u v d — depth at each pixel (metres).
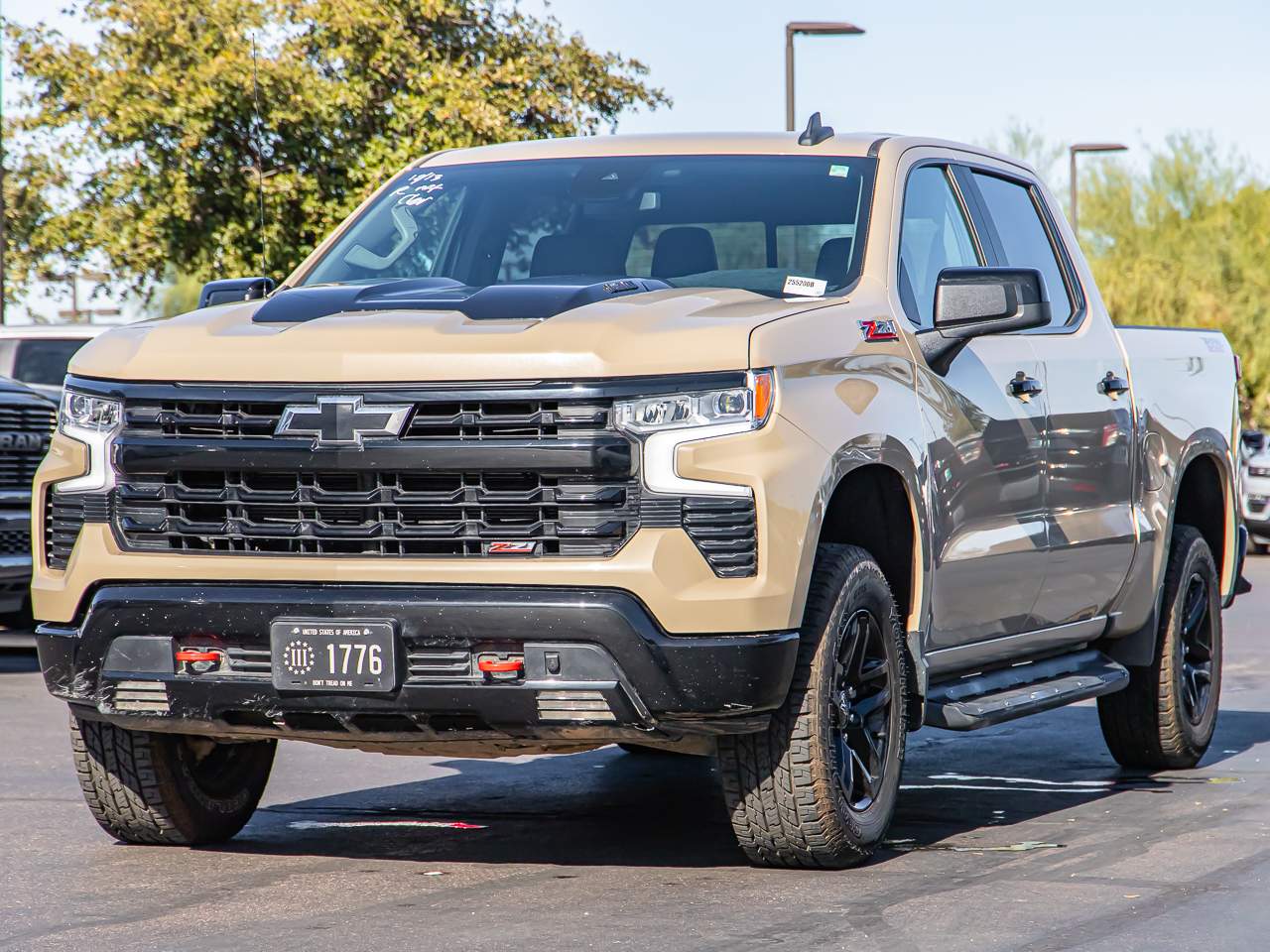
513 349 7.01
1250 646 17.48
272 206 33.78
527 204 9.01
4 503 15.78
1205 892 7.20
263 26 34.66
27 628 18.52
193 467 7.24
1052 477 9.23
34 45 35.75
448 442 6.99
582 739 7.09
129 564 7.31
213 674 7.22
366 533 7.07
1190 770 10.74
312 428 7.10
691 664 6.89
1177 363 10.91
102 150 35.97
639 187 8.90
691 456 6.92
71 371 7.66
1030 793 9.79
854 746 7.79
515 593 6.95
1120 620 10.16
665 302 7.41
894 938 6.46
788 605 7.04
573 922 6.72
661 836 8.55
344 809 9.30
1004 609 8.91
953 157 9.44
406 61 35.16
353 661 7.01
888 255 8.36
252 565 7.17
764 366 7.08
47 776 10.30
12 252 36.31
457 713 7.05
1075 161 58.66
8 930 6.67
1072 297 10.15
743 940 6.43
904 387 7.97
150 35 34.62
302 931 6.62
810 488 7.12
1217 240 60.44
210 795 8.25
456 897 7.17
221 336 7.44
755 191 8.71
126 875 7.66
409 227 9.14
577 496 6.93
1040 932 6.55
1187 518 11.51
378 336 7.20
